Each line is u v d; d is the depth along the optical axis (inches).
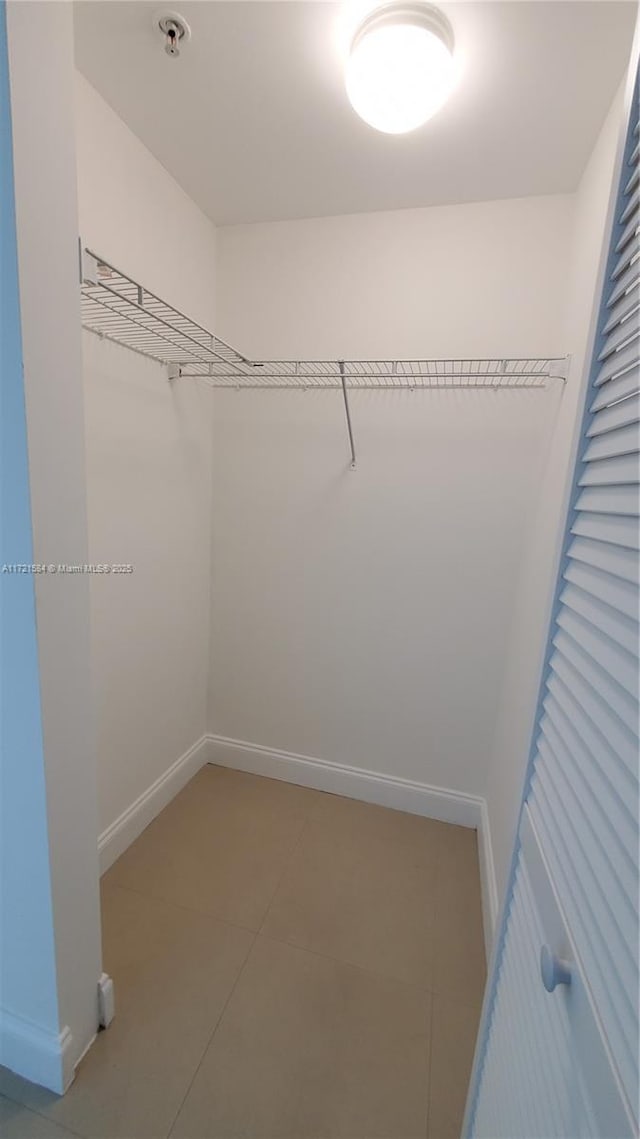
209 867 67.1
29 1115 40.0
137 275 58.4
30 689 33.8
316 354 72.9
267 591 83.0
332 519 77.5
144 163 57.3
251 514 81.1
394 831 76.4
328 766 84.9
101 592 59.9
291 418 76.3
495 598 72.4
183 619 78.8
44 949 38.8
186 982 51.1
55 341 31.3
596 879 19.6
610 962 17.5
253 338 75.3
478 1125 32.0
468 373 61.8
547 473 59.8
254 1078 43.1
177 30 41.2
